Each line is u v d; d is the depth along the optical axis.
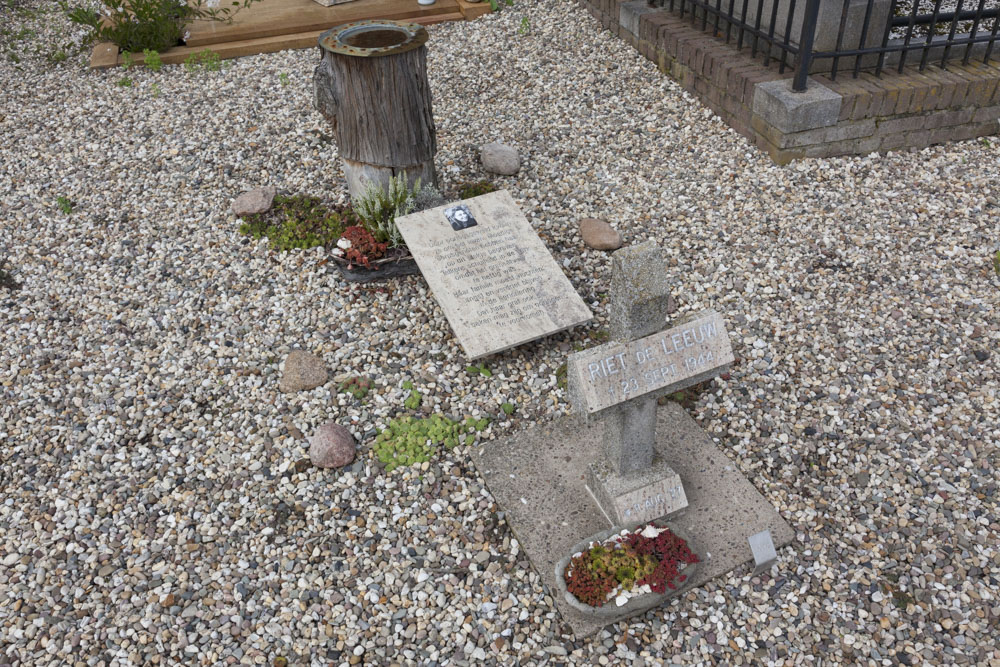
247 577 3.64
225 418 4.42
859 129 6.11
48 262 5.59
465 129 6.93
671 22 7.46
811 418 4.29
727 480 3.96
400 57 5.00
